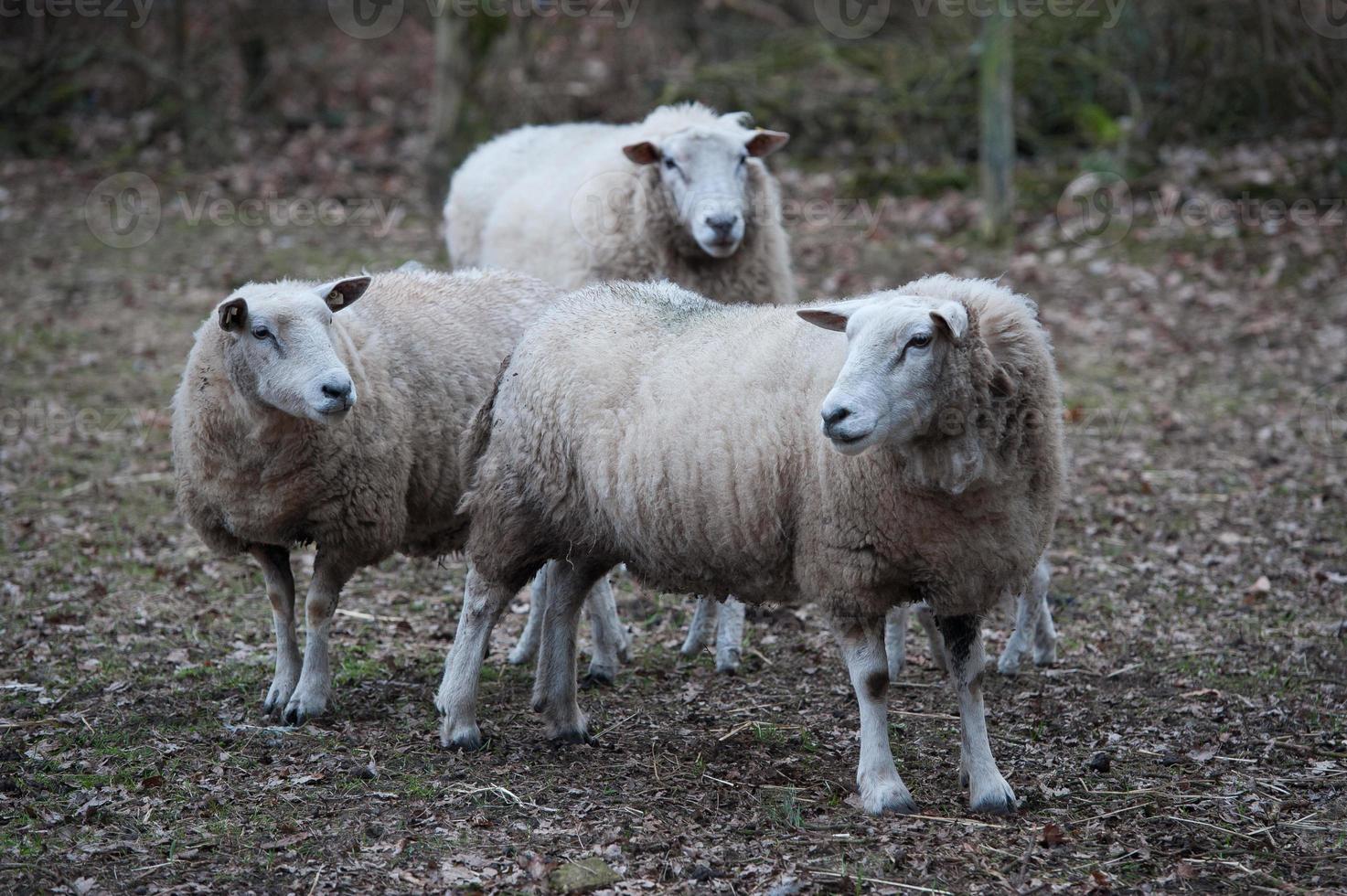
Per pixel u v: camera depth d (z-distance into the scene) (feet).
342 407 20.42
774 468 18.34
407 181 64.85
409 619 28.17
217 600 28.84
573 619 21.61
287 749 21.04
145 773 20.16
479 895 16.63
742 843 18.02
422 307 24.16
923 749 21.50
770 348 18.98
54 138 70.08
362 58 80.84
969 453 17.03
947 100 64.44
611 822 18.61
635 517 19.49
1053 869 17.34
